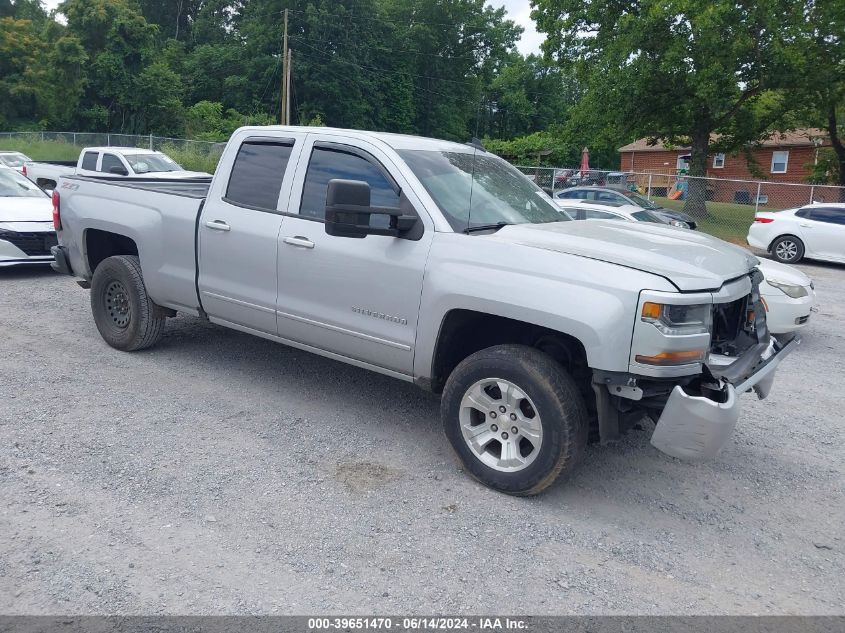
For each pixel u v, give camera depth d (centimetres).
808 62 2462
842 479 478
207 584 327
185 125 4641
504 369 408
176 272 590
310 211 509
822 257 1617
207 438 483
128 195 632
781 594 344
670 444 380
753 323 469
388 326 464
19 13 5766
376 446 485
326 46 5525
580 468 471
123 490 407
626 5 2656
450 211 457
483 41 6056
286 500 405
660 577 352
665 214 1805
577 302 383
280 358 662
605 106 2720
